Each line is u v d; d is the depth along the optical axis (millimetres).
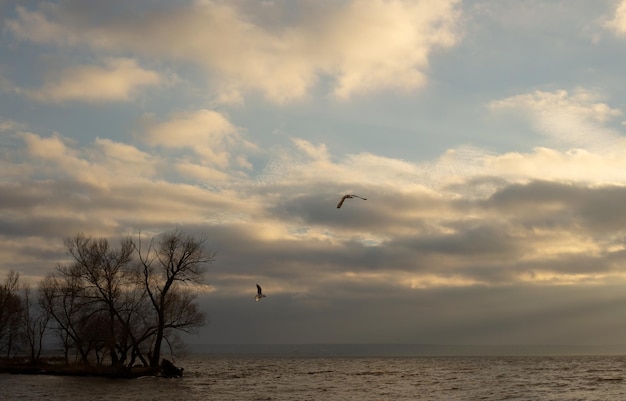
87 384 66312
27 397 53719
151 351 80062
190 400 54062
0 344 104500
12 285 99438
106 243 75875
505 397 58906
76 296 74688
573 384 74688
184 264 77125
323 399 57375
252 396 59312
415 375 98625
